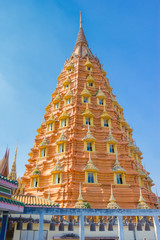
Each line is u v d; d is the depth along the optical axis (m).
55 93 61.47
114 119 52.78
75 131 47.16
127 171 44.62
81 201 35.59
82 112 50.75
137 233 28.91
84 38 75.38
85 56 66.38
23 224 24.62
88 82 57.91
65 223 26.81
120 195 40.03
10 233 24.08
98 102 54.50
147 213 20.72
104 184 41.16
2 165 63.78
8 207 15.70
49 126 53.38
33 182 44.97
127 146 50.22
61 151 46.34
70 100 54.06
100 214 19.78
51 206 27.28
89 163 41.84
